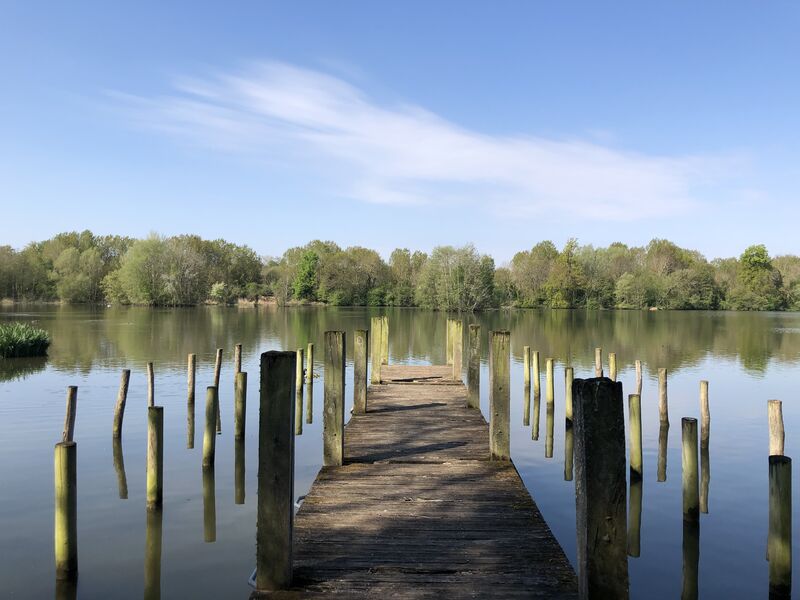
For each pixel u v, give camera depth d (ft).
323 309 265.13
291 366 13.61
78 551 23.06
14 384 62.08
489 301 255.09
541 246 334.24
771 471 20.11
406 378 48.39
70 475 20.13
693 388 68.54
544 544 16.21
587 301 268.41
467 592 13.53
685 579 22.45
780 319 212.64
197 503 28.86
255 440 41.60
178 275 258.57
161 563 22.09
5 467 33.35
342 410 23.65
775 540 19.98
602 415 11.67
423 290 256.52
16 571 21.17
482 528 17.31
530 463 38.11
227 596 19.67
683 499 27.91
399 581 14.05
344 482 21.45
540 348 111.14
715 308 280.10
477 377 35.17
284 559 13.61
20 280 250.16
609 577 11.53
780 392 66.03
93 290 263.70
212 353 92.22
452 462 23.98
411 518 18.06
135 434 41.50
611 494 11.59
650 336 140.77
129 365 77.36
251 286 296.92
